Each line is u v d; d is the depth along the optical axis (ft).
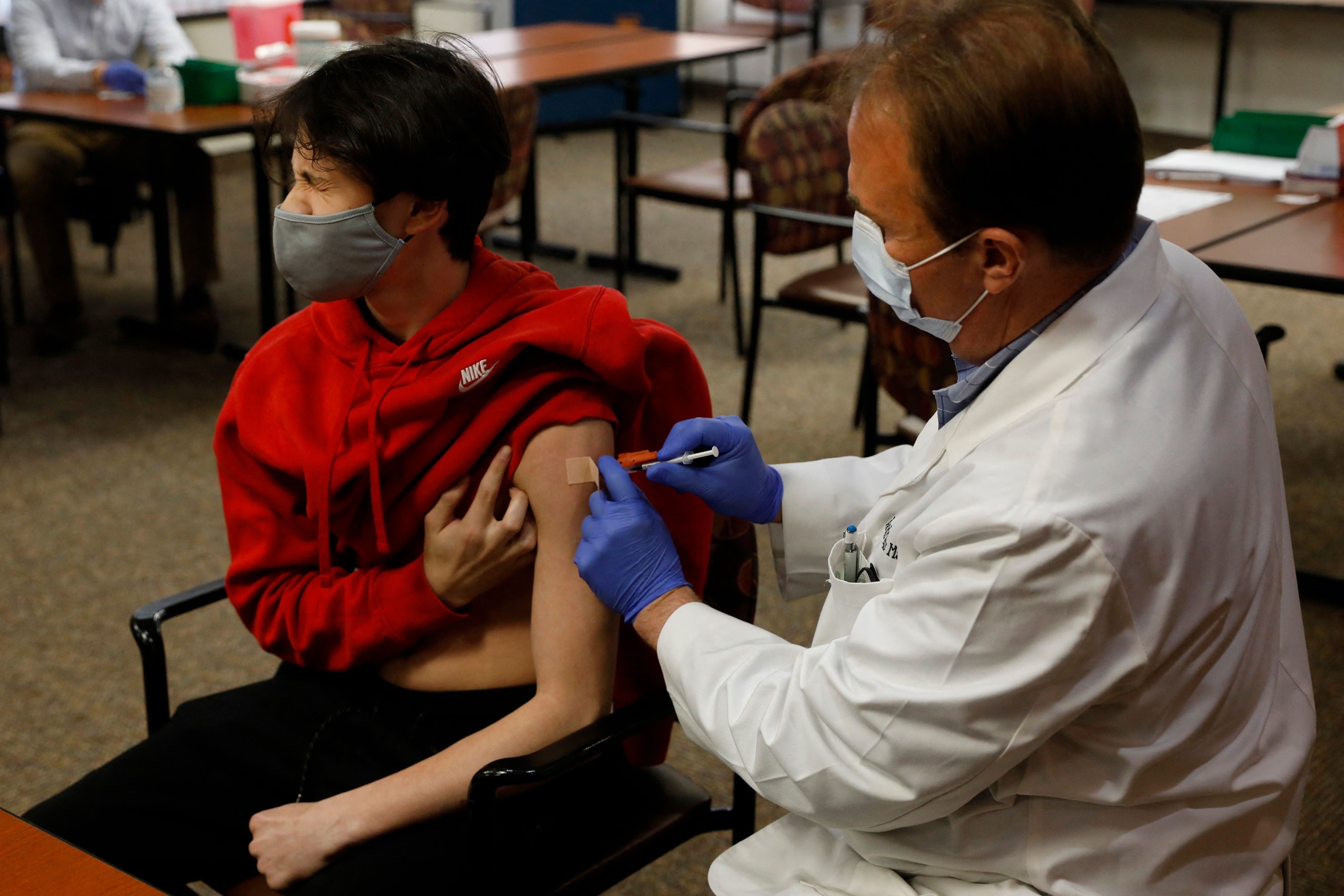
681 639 3.53
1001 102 2.63
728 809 4.45
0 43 16.24
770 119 10.43
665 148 22.79
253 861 4.18
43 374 12.47
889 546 3.42
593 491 3.93
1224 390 3.05
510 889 3.91
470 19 24.50
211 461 10.63
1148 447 2.82
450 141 3.70
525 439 3.92
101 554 9.05
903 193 2.84
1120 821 3.05
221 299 14.78
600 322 3.91
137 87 12.59
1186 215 8.37
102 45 13.37
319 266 3.75
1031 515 2.74
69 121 11.41
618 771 4.49
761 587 8.55
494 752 3.82
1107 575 2.71
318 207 3.71
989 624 2.81
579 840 4.14
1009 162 2.66
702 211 18.88
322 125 3.65
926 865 3.28
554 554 3.92
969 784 2.96
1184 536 2.80
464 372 3.84
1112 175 2.69
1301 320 13.64
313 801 4.11
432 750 4.10
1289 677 3.27
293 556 4.30
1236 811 3.10
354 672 4.37
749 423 11.15
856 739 3.01
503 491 4.05
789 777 3.18
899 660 2.94
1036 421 2.93
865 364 10.10
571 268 15.94
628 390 4.01
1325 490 9.71
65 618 8.23
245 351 12.86
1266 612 3.10
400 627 4.03
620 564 3.67
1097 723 2.95
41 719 7.20
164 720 4.55
